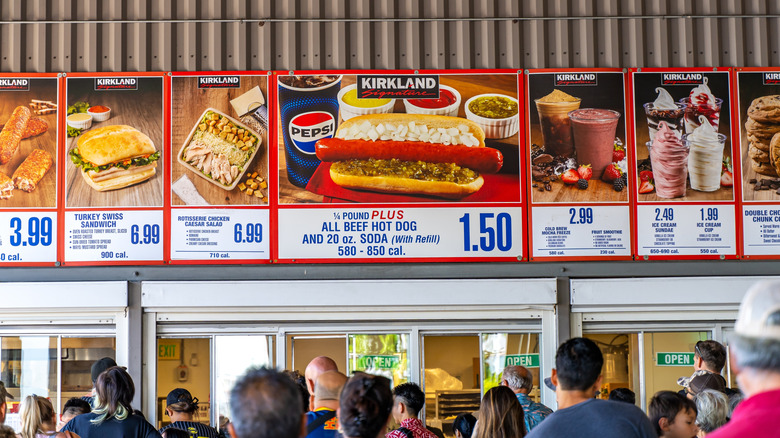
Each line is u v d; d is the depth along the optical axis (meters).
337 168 7.57
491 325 7.71
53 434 4.68
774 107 7.71
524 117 7.66
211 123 7.57
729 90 7.73
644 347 7.75
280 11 7.70
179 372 7.61
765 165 7.66
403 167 7.58
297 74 7.62
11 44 7.58
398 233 7.54
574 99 7.67
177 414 5.89
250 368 2.34
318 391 4.03
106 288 7.45
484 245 7.55
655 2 7.82
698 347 5.75
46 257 7.46
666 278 7.60
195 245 7.48
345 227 7.53
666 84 7.71
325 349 7.68
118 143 7.53
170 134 7.55
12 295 7.43
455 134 7.62
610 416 3.12
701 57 7.81
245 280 7.50
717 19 7.84
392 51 7.67
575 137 7.64
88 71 7.59
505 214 7.58
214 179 7.53
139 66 7.61
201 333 7.63
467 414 5.64
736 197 7.65
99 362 6.39
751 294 1.98
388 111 7.62
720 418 4.41
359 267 7.53
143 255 7.48
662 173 7.64
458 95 7.66
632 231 7.61
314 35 7.69
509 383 5.76
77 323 7.59
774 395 1.92
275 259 7.48
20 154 7.51
